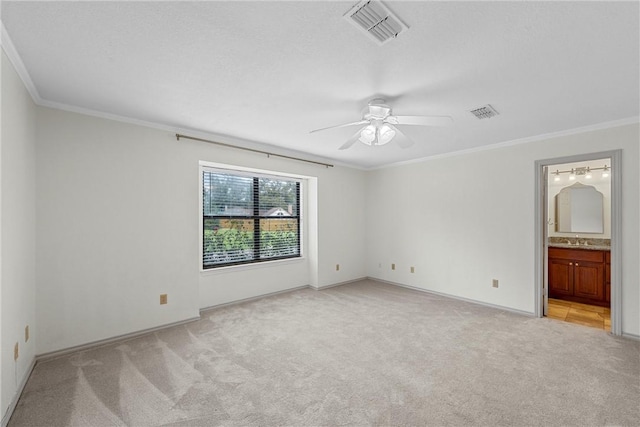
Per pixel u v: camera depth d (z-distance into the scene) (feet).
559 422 5.64
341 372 7.47
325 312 12.12
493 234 12.92
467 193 13.80
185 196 10.95
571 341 9.32
